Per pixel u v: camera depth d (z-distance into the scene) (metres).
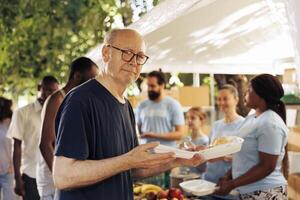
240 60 4.17
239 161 2.88
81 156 1.70
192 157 2.07
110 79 1.89
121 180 1.89
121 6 6.61
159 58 3.88
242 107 4.68
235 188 2.85
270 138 2.70
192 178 3.69
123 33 1.86
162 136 4.64
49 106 3.02
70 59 6.67
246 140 2.83
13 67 6.49
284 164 2.78
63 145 1.71
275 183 2.77
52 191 3.12
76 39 6.73
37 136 3.93
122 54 1.83
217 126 3.60
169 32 3.17
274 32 3.46
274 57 3.98
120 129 1.90
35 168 3.95
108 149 1.82
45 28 6.60
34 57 6.55
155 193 3.10
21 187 4.05
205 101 5.67
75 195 1.78
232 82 5.13
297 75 1.67
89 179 1.68
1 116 4.70
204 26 3.17
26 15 6.51
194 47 3.76
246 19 3.10
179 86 6.11
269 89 2.80
